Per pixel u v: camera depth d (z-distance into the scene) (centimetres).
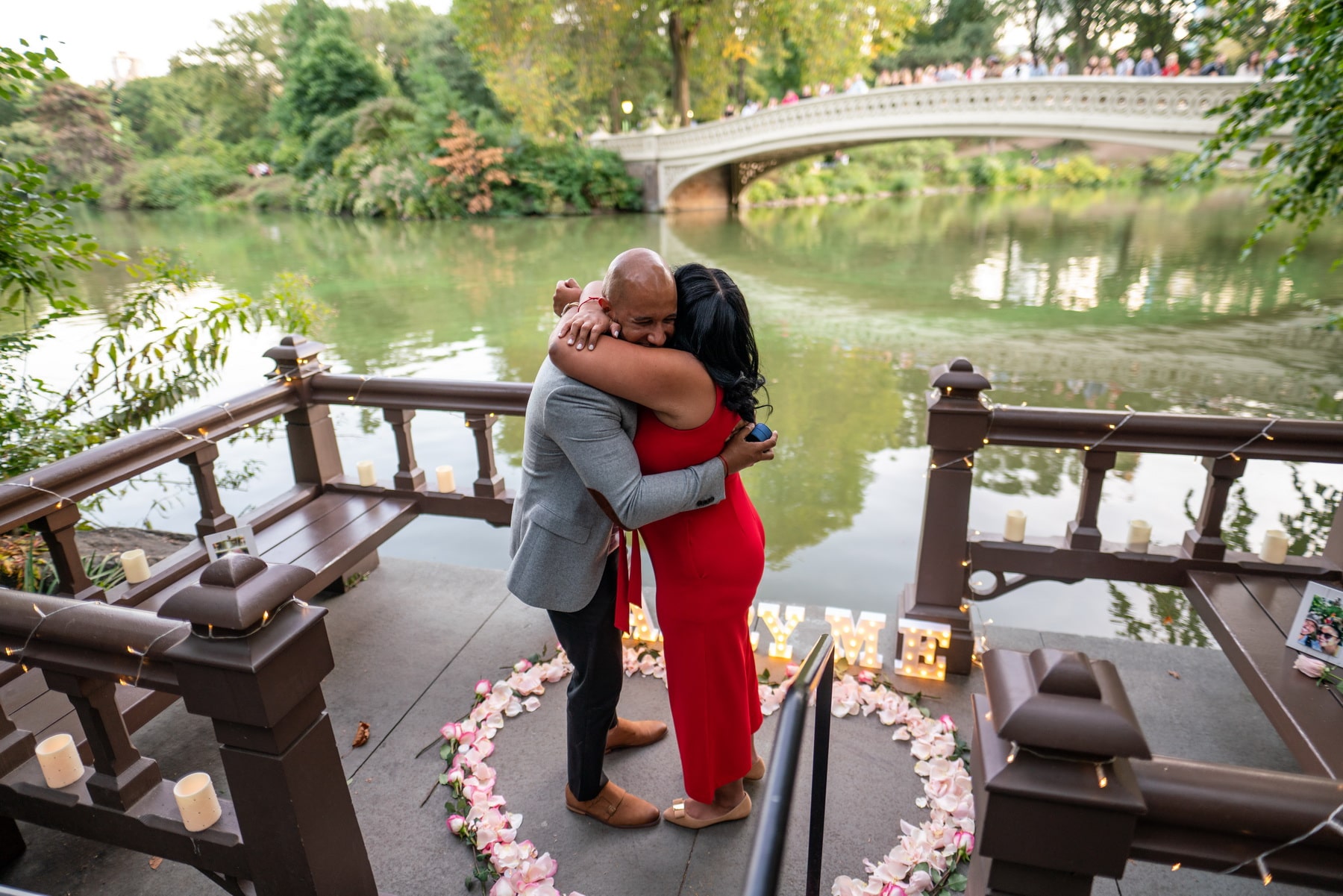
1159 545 308
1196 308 1308
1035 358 1049
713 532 189
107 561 446
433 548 562
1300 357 1018
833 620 299
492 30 2905
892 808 232
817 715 136
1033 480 668
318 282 1705
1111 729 91
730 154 2830
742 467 180
